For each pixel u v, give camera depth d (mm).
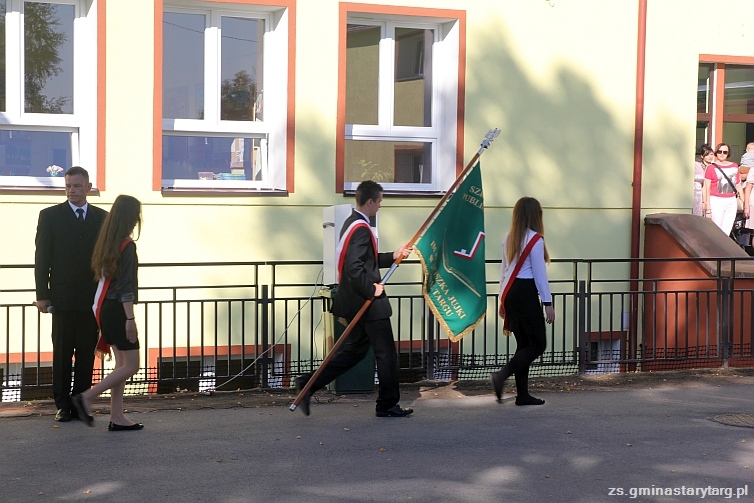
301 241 10453
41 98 9734
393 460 6152
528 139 11422
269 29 10547
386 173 11094
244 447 6441
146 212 9898
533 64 11406
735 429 7109
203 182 10328
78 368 7230
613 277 11836
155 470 5867
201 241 10094
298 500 5309
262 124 10570
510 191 11352
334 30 10523
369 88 11008
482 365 9492
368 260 7219
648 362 10453
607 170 11805
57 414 7227
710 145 13352
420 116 11250
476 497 5410
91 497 5328
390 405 7430
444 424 7199
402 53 11148
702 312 11117
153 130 9914
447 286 7891
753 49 12508
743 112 13461
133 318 6695
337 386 8391
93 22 9727
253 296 10250
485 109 11211
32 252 9492
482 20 11164
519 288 7719
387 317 7336
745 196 13344
